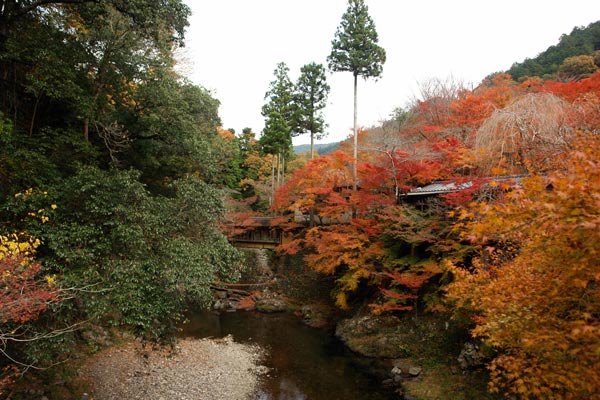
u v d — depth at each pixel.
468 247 12.26
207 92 17.77
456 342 13.15
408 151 17.72
